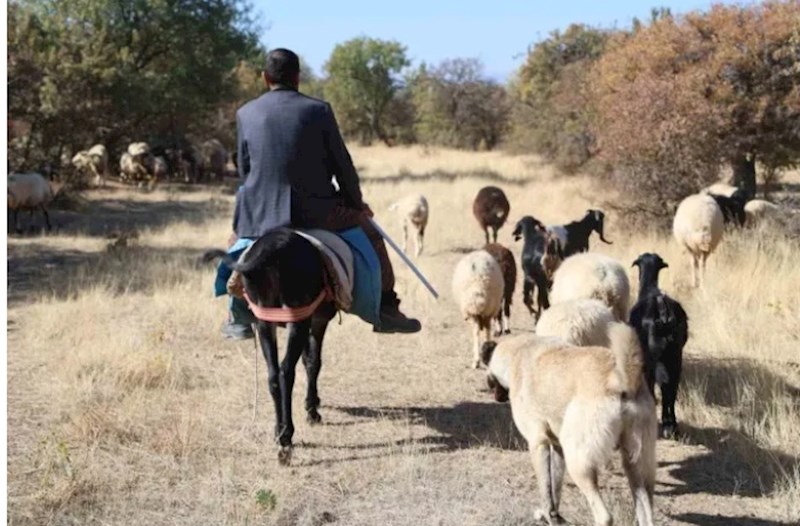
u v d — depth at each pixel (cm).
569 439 574
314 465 739
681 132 1809
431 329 1199
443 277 1564
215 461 736
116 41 3422
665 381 782
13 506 648
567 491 691
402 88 7325
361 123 7369
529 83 4262
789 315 1138
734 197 1650
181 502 664
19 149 3020
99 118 3309
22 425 808
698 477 726
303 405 881
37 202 2095
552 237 1195
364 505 668
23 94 3020
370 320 798
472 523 640
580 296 874
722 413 848
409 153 5288
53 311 1230
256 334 875
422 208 1791
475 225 2155
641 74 2116
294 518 643
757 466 742
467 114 6028
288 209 746
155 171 3303
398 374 1002
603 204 1989
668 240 1667
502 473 731
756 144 2134
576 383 581
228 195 3116
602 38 4072
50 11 3291
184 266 1609
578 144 3253
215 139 4012
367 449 776
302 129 744
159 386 927
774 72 2073
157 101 3506
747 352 1033
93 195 2927
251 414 851
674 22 2211
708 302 1232
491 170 3706
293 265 707
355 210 801
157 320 1213
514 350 648
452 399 920
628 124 1856
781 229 1616
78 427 785
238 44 3762
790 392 905
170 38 3553
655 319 782
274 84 769
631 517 637
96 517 638
